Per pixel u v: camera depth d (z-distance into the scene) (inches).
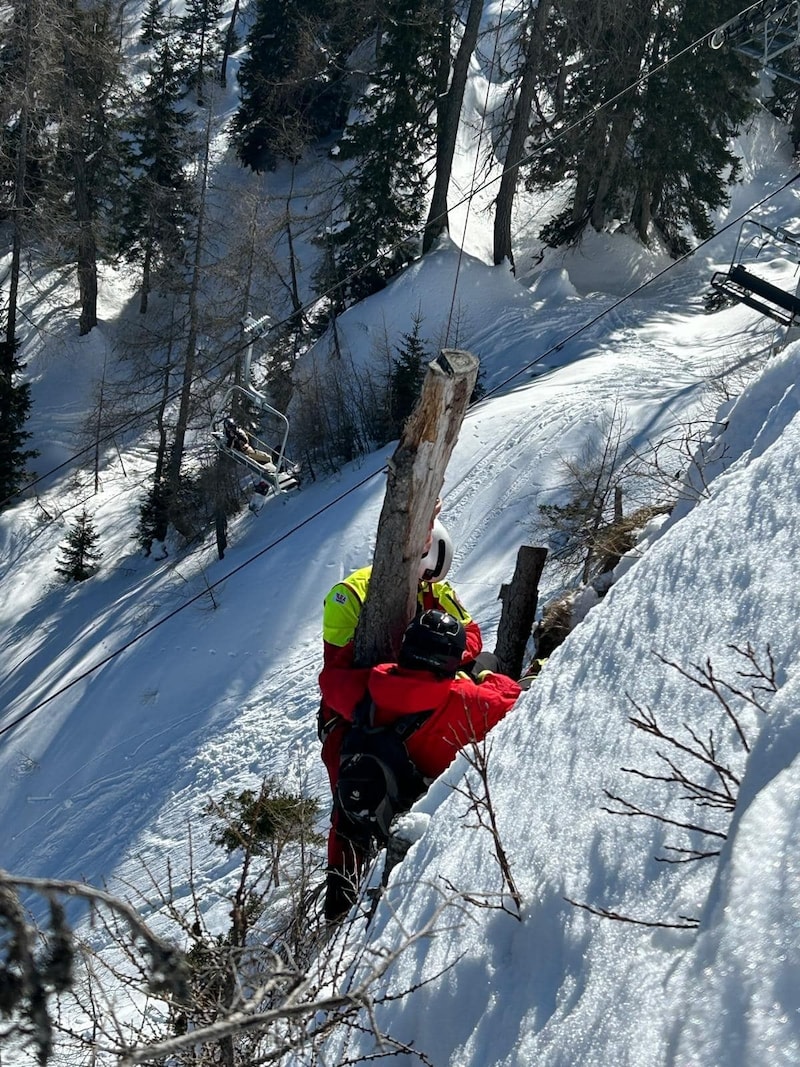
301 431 1222.3
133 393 1307.8
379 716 194.4
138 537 1227.9
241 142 1999.3
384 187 1445.6
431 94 1457.9
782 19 687.1
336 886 201.6
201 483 1146.7
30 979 49.6
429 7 1409.9
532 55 1407.5
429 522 208.4
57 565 1285.7
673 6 1409.9
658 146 1429.6
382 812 187.9
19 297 1812.3
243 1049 123.7
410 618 213.5
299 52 1780.3
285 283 1481.3
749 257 1619.1
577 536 641.6
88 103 1651.1
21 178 1476.4
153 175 1733.5
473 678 205.2
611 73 1391.5
